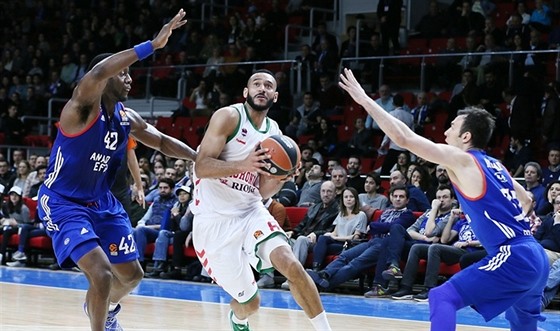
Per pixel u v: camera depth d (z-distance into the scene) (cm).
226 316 917
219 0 2412
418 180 1252
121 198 996
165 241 1344
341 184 1249
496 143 1495
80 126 596
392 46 1864
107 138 611
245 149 622
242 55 2069
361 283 1196
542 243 1037
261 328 829
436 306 517
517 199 539
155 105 2116
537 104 1498
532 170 1136
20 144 2088
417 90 1755
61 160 608
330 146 1605
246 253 622
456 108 1550
